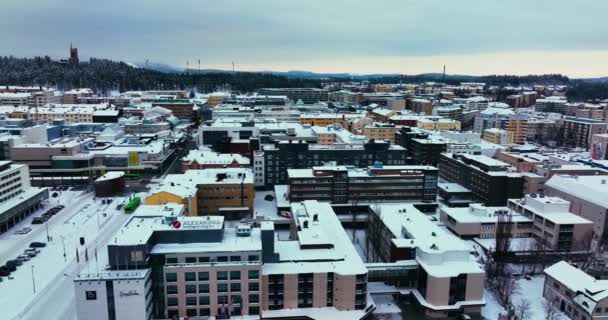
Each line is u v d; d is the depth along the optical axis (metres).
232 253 116.62
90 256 156.25
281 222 197.38
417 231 150.38
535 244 167.12
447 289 126.00
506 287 136.00
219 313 118.50
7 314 118.06
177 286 115.44
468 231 176.38
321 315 120.00
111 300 106.81
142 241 111.94
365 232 198.75
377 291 133.50
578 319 121.88
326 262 127.00
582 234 167.25
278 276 119.81
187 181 199.62
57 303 124.75
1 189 188.12
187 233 119.56
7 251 160.12
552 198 185.25
